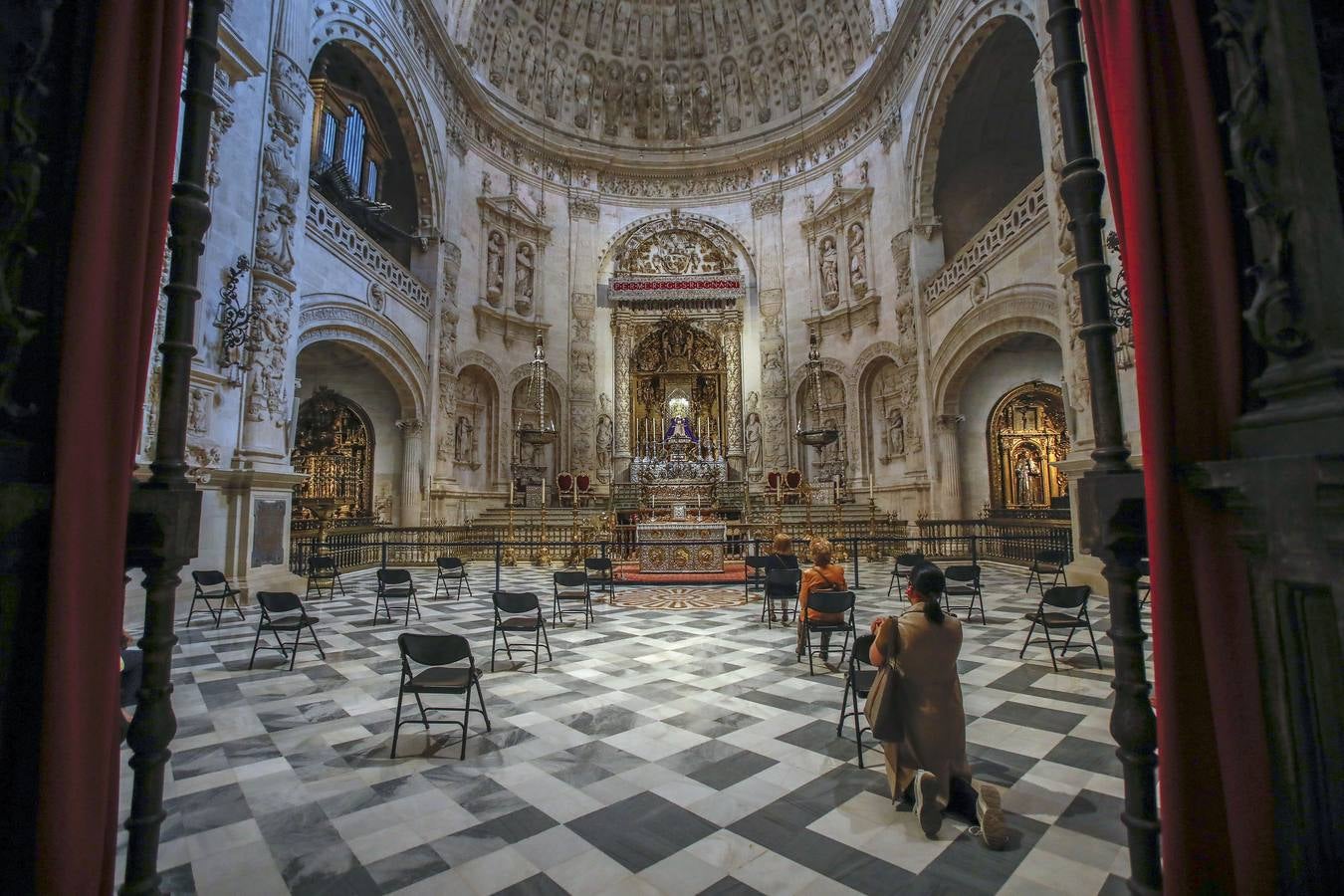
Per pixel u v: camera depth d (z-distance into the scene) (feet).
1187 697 6.02
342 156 48.11
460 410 63.82
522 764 12.90
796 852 9.57
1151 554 6.18
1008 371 54.24
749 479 72.13
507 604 20.26
